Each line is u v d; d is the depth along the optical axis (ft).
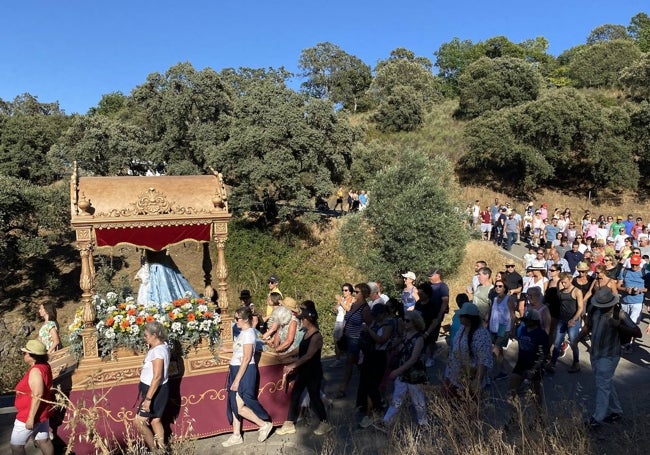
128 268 76.38
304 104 79.15
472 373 19.67
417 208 64.69
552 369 29.01
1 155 128.98
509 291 33.99
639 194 107.96
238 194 76.89
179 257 80.89
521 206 105.50
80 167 101.45
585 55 165.89
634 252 35.94
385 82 183.42
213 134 85.10
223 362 23.44
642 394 25.59
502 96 143.13
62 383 21.67
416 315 20.92
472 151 115.14
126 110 122.11
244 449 21.25
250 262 71.46
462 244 66.18
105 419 21.35
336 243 74.23
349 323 26.96
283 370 23.65
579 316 28.37
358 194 96.32
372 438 21.29
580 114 108.27
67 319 69.41
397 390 20.98
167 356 20.22
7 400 28.45
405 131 151.02
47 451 19.12
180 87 87.35
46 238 84.07
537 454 16.22
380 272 65.41
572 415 18.43
